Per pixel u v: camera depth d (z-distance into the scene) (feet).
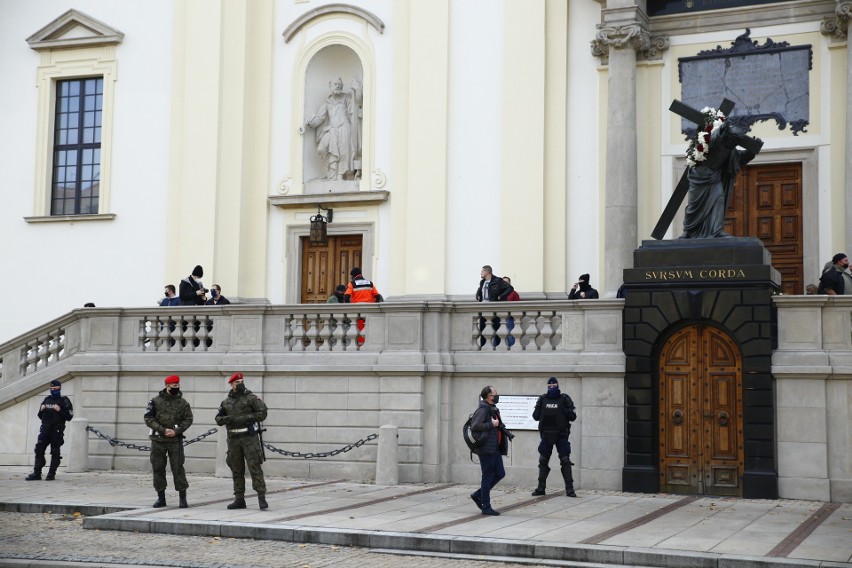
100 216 94.94
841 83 75.25
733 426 59.26
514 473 63.87
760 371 58.44
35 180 98.12
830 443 57.41
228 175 90.99
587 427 62.23
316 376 67.72
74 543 46.11
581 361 62.59
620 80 77.51
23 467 72.18
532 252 81.87
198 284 76.02
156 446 53.42
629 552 41.42
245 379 68.90
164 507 53.57
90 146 97.86
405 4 88.33
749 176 77.92
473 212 83.97
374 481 65.77
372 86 88.74
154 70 94.89
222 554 43.45
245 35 91.91
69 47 97.81
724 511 52.90
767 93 77.20
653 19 79.92
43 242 97.19
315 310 68.49
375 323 67.26
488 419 51.52
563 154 82.07
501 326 65.51
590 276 80.84
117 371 71.46
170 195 93.20
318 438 67.36
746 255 59.62
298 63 91.25
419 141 85.46
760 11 77.61
